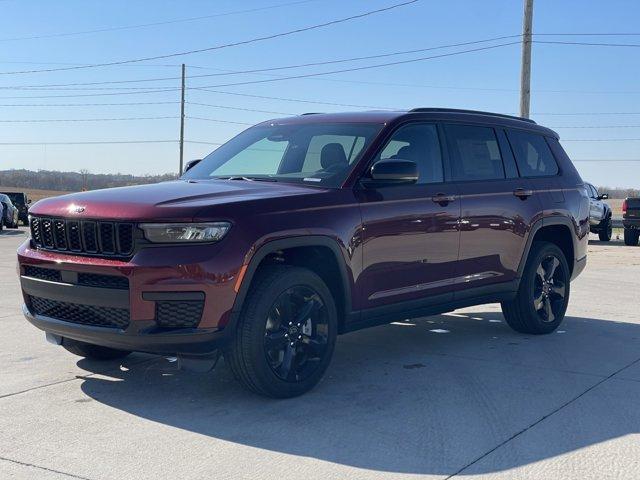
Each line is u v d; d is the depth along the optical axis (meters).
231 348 4.61
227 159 6.11
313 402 4.84
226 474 3.64
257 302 4.58
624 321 7.98
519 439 4.17
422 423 4.43
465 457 3.89
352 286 5.16
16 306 8.39
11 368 5.63
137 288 4.36
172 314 4.41
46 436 4.17
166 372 5.55
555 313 7.29
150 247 4.41
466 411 4.68
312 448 4.00
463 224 6.04
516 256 6.66
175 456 3.88
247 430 4.29
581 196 7.61
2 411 4.61
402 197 5.52
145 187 5.14
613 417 4.58
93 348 5.64
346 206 5.11
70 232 4.72
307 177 5.39
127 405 4.75
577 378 5.52
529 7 21.08
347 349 6.46
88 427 4.32
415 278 5.67
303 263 5.23
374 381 5.38
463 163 6.26
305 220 4.83
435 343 6.75
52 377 5.39
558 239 7.56
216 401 4.84
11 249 17.17
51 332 4.99
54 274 4.79
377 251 5.32
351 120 5.93
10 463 3.77
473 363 5.96
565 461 3.84
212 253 4.40
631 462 3.83
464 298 6.18
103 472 3.66
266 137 6.20
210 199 4.66
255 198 4.71
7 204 28.64
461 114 6.46
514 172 6.83
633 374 5.65
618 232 28.33
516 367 5.84
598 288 10.84
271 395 4.79
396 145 5.69
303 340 4.94
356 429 4.32
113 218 4.48
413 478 3.61
